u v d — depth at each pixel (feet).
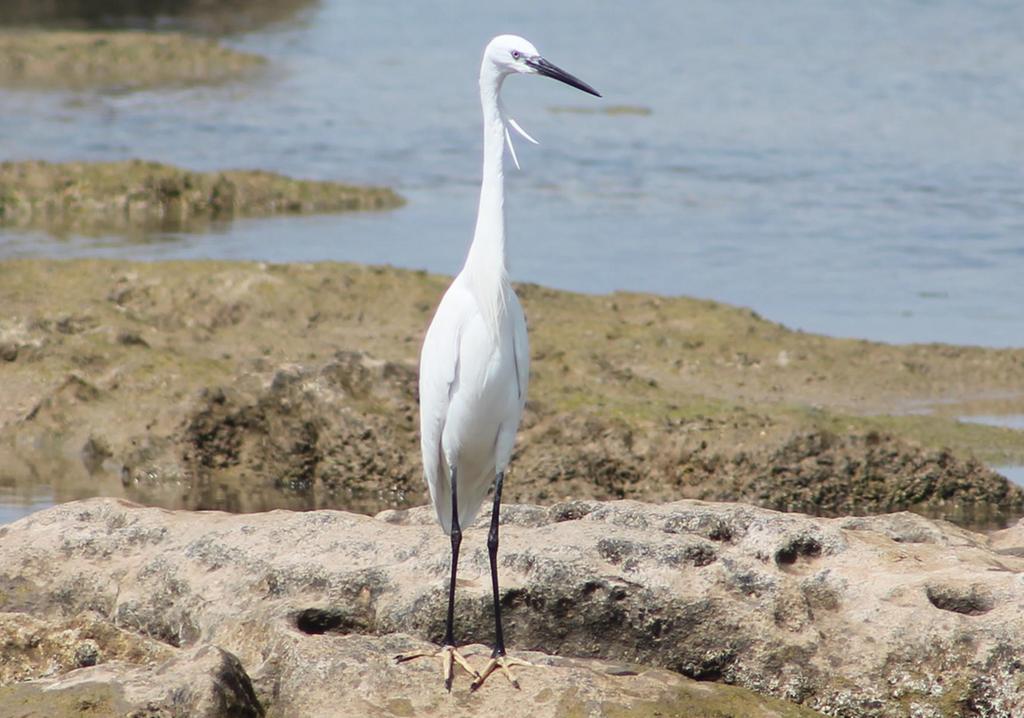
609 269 75.51
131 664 26.00
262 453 47.03
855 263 77.56
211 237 82.02
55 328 53.83
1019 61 154.92
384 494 45.73
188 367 50.80
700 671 26.50
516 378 26.37
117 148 110.63
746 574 26.81
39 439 48.19
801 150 111.24
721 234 84.43
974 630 25.55
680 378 55.57
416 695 24.38
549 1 229.86
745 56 163.73
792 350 58.59
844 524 30.07
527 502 44.37
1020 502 44.70
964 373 57.26
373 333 58.80
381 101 138.00
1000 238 83.35
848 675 25.75
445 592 27.27
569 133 118.21
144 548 30.19
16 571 29.86
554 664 25.44
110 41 162.81
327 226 86.43
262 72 156.15
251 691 24.54
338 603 27.68
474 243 26.25
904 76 146.72
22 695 23.80
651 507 29.89
